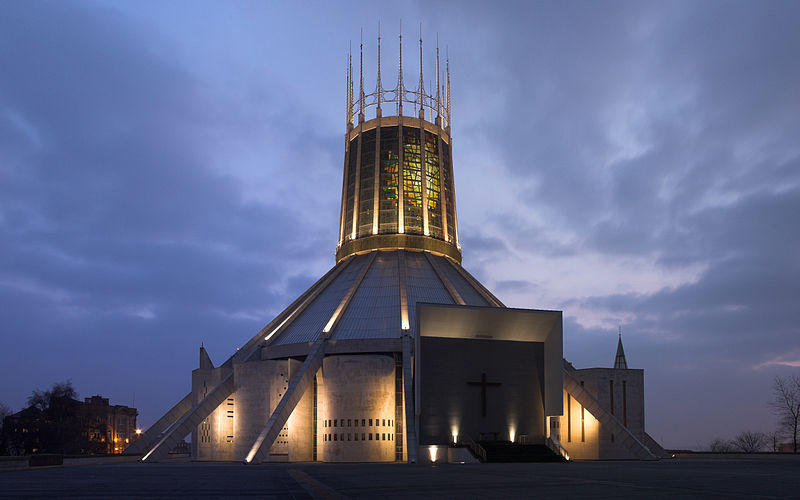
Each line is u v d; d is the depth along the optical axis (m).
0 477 34.81
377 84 91.06
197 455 69.81
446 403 59.38
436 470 40.69
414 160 86.12
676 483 27.19
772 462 53.72
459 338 60.97
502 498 20.39
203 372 72.62
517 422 61.06
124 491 24.30
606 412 63.91
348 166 90.75
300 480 31.00
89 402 169.75
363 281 76.50
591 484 26.75
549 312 61.56
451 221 87.81
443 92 94.81
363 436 60.03
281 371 62.88
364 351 64.56
